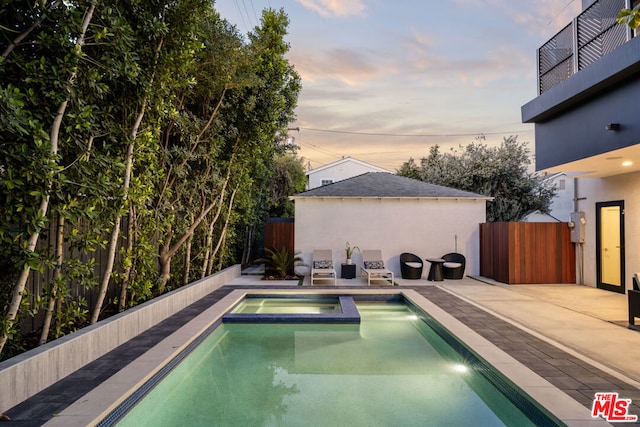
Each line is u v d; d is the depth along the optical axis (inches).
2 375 116.3
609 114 227.6
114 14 175.0
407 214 450.6
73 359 150.3
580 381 141.6
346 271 427.8
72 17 145.3
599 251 355.6
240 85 295.7
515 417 139.6
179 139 296.8
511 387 142.9
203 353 214.5
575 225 377.1
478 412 144.2
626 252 319.9
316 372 186.1
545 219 659.4
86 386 136.7
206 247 351.3
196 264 362.3
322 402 152.5
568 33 282.2
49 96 141.1
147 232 247.0
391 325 273.9
